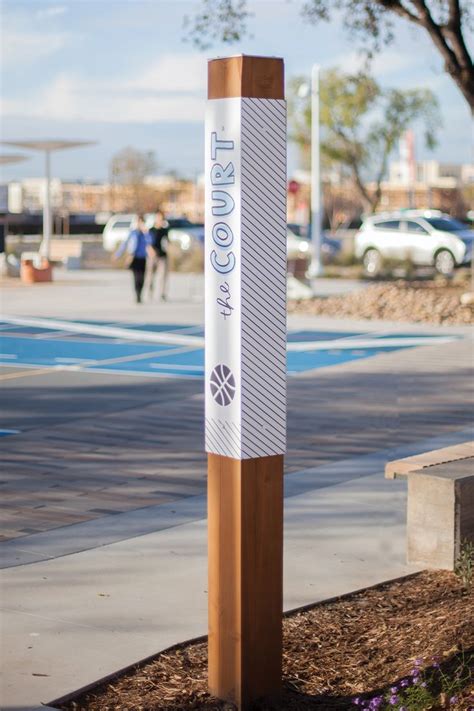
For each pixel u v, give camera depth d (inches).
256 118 190.1
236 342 193.0
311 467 411.2
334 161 2662.4
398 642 230.5
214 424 198.8
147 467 413.1
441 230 1630.2
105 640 235.1
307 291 1106.1
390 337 849.5
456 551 284.7
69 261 1855.3
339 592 268.7
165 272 1176.8
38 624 245.0
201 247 1843.0
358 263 1700.3
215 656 202.8
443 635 227.3
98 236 2721.5
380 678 213.0
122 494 370.9
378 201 2704.2
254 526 196.9
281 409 198.1
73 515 343.0
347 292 1236.5
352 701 203.6
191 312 1060.5
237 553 196.4
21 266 1568.7
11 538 316.2
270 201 193.3
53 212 2970.0
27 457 430.6
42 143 1823.3
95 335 880.3
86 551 303.1
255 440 195.6
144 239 1144.8
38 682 212.2
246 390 193.5
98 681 212.7
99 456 432.8
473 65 1012.5
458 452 327.3
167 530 325.4
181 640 235.6
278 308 196.1
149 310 1080.2
